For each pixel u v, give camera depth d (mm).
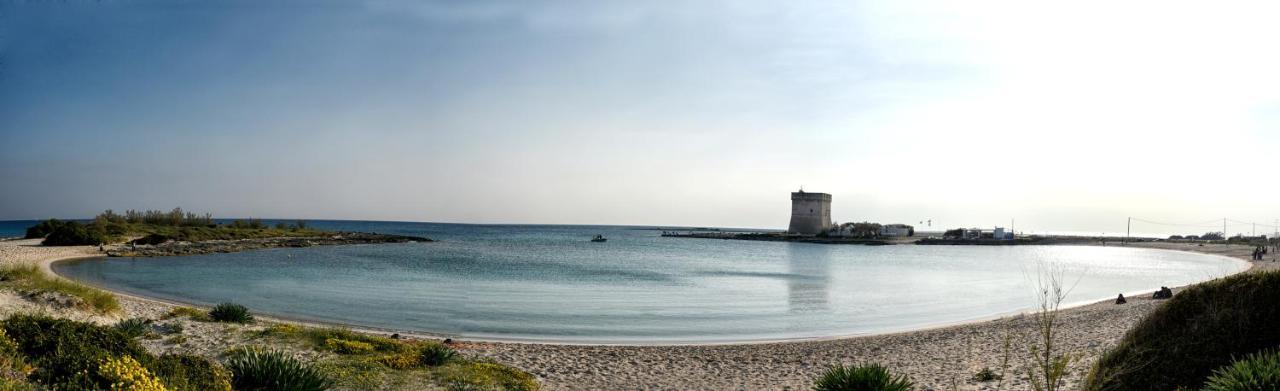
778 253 105688
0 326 7703
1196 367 9367
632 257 81562
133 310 20625
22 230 147875
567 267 58531
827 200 169000
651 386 13641
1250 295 9727
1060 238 181000
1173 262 89688
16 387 6168
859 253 109375
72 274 40438
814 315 29250
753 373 15289
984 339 19391
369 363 13031
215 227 97375
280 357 10859
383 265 55844
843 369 11133
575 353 17609
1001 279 53094
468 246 105438
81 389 6863
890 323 26906
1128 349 10547
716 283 45688
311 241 91500
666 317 27719
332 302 29734
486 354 16594
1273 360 7750
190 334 15156
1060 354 15289
